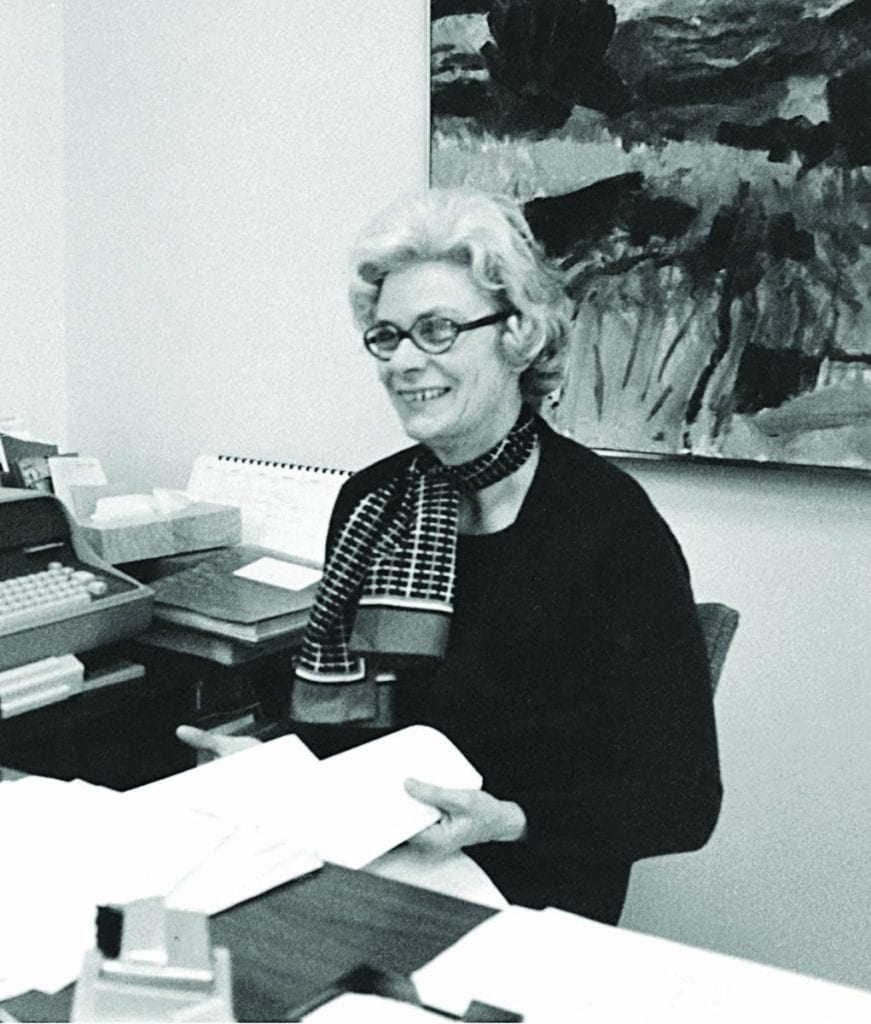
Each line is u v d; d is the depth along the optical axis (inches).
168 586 74.0
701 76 70.2
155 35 93.6
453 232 51.3
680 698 49.8
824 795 74.5
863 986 74.7
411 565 55.5
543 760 52.7
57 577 68.1
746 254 70.5
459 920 33.6
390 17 82.4
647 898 81.7
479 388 52.2
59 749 65.2
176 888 34.7
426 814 41.9
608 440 76.7
